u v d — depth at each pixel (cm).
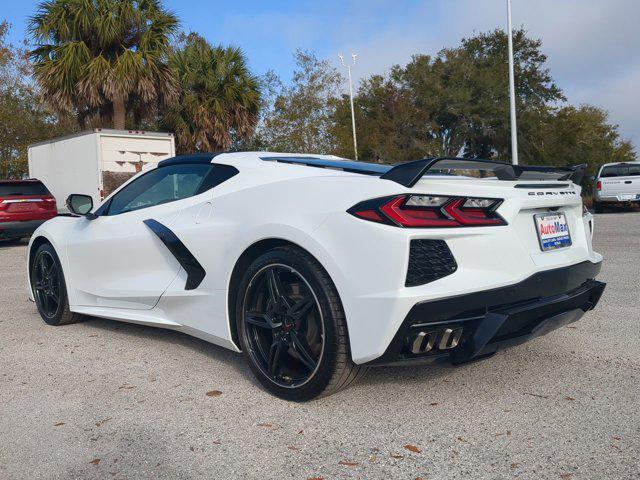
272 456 247
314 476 230
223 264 334
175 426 279
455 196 270
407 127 3984
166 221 381
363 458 243
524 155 4116
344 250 273
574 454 241
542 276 289
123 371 361
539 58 4359
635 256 809
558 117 4122
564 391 309
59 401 315
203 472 236
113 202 444
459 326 270
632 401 293
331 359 279
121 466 242
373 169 331
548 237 309
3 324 502
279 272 305
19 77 2439
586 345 389
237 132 2220
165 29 1858
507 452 244
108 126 1973
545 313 294
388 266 261
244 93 2130
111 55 1836
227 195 346
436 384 325
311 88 2602
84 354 401
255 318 319
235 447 256
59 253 471
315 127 2614
